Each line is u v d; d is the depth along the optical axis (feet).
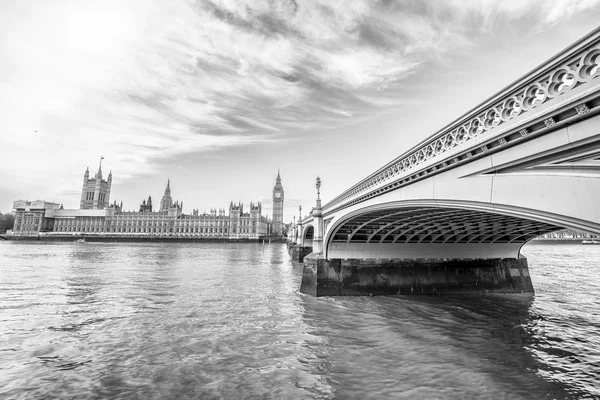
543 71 19.07
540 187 20.66
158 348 44.32
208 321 57.26
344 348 44.39
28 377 35.68
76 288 92.22
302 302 71.82
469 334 50.16
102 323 56.13
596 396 31.60
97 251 277.64
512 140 21.91
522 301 73.56
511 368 38.04
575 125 17.57
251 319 58.44
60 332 51.13
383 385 34.09
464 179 28.73
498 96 23.03
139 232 559.38
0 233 572.10
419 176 36.73
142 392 32.60
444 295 79.30
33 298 77.71
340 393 32.45
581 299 76.33
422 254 82.28
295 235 249.96
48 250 281.33
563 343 46.19
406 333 50.70
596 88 15.49
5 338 48.14
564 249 337.31
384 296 77.92
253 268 150.30
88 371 37.17
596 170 17.37
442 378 35.58
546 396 31.65
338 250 81.00
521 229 68.74
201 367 38.32
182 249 328.90
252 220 561.43
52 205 596.70
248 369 37.81
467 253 83.82
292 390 33.04
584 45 16.39
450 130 30.01
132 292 86.17
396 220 63.41
